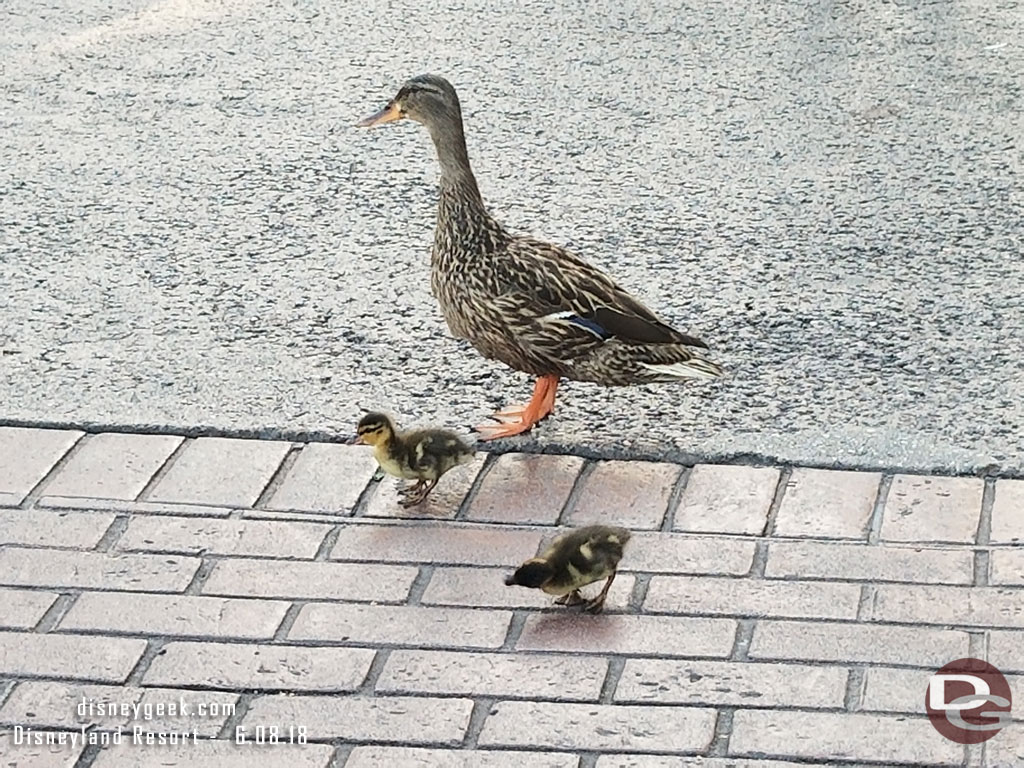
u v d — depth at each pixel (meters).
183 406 8.16
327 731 5.90
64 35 13.71
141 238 10.24
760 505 7.26
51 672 6.23
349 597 6.68
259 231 10.35
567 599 6.59
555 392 8.09
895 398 8.17
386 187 11.03
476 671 6.21
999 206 10.54
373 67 13.08
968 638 6.32
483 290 7.79
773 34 13.68
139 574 6.83
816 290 9.45
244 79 12.84
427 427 7.44
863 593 6.62
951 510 7.18
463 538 7.08
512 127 11.92
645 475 7.54
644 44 13.51
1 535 7.09
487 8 14.40
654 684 6.11
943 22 13.83
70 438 7.85
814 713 5.93
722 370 7.97
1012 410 8.02
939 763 5.67
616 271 9.73
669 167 11.25
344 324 9.09
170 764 5.75
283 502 7.36
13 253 10.01
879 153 11.41
